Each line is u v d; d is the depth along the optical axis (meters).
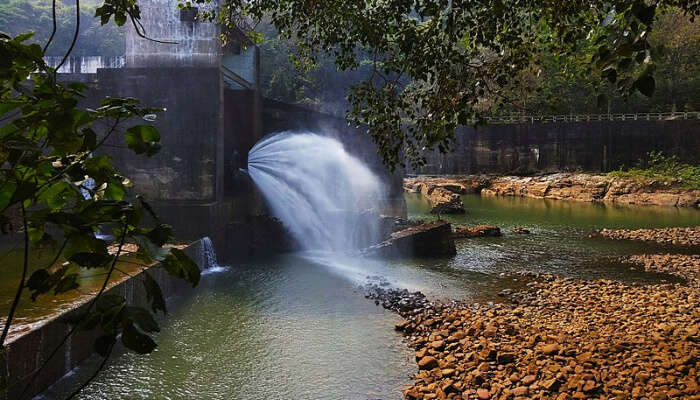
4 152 2.27
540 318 12.98
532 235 28.78
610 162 56.12
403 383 9.78
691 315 12.60
